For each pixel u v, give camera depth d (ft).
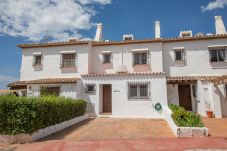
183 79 55.47
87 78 58.03
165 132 33.50
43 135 31.76
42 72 67.46
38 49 69.10
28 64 69.15
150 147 24.22
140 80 54.34
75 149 24.18
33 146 25.99
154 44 63.46
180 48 62.39
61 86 57.72
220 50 60.18
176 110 37.19
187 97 60.18
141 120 48.08
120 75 55.72
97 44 67.00
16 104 28.91
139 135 31.53
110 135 32.07
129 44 65.26
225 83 48.32
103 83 56.65
